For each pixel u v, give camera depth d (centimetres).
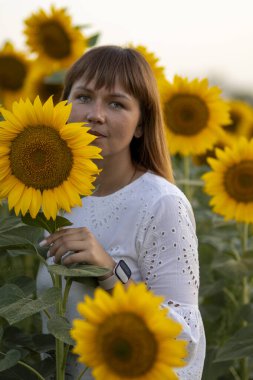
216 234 432
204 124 450
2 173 229
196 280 262
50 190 228
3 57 521
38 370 260
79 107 262
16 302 226
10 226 253
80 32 523
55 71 505
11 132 227
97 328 196
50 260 277
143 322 194
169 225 258
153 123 278
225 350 304
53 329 219
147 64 270
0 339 257
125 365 195
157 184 265
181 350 194
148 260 259
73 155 227
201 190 511
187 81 449
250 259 385
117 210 265
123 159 272
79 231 239
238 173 389
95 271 226
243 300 394
